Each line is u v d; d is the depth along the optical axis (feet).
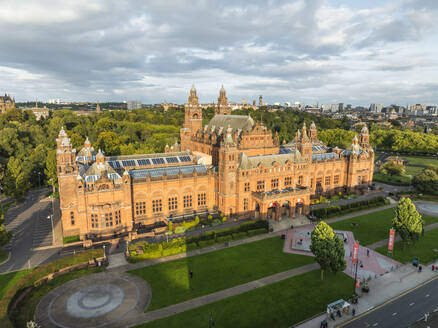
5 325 168.96
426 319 177.68
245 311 193.47
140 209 319.88
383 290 219.20
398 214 273.75
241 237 301.84
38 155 522.47
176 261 254.06
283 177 367.45
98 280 226.58
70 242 282.56
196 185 345.72
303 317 188.96
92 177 293.84
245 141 389.80
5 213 361.10
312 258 263.29
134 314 190.08
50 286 219.00
